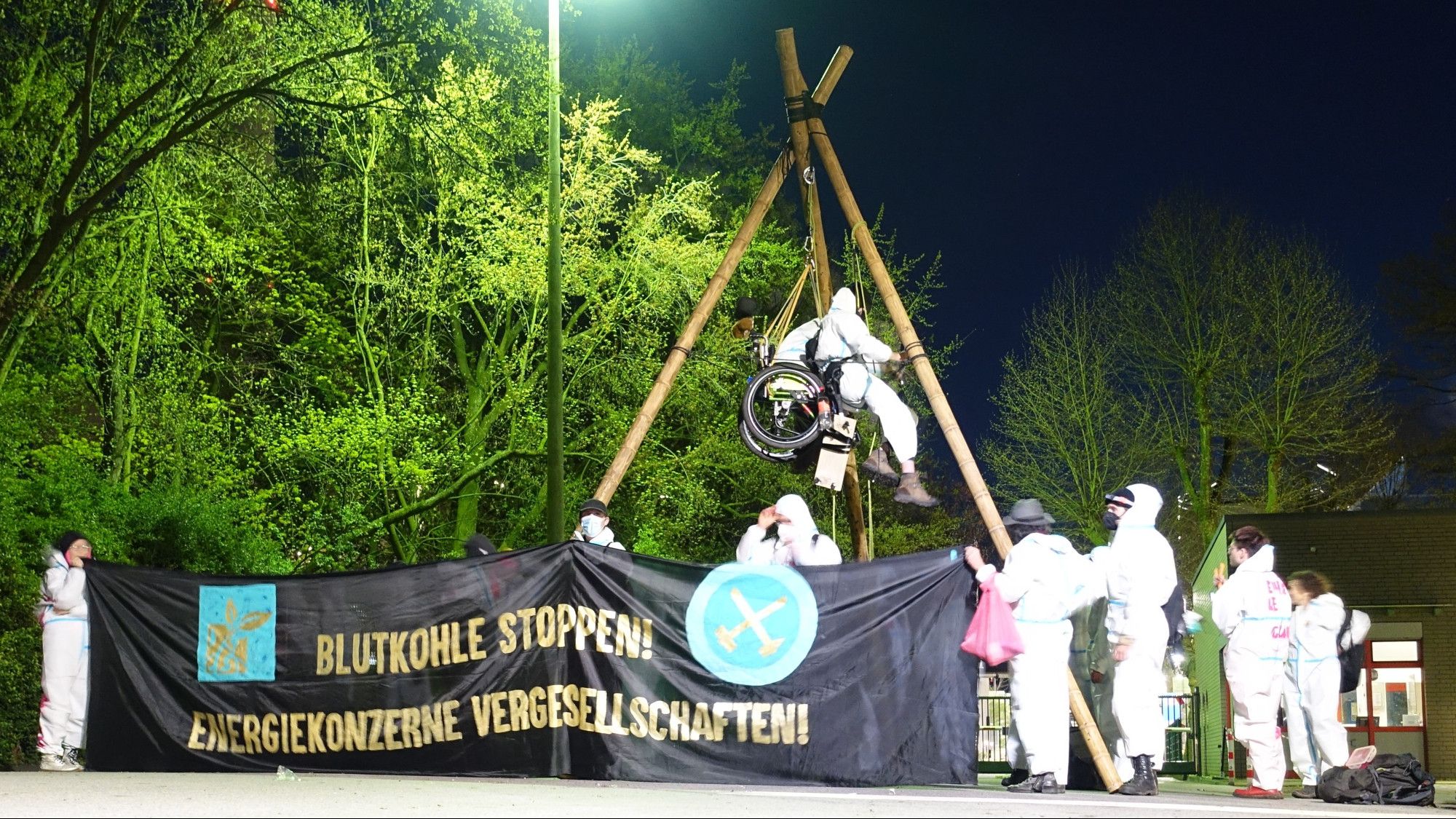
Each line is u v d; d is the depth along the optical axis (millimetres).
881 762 9570
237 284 21859
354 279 24203
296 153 21641
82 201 16625
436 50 18000
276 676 10492
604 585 9977
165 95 17797
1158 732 9664
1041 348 37031
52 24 16297
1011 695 9773
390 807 7574
